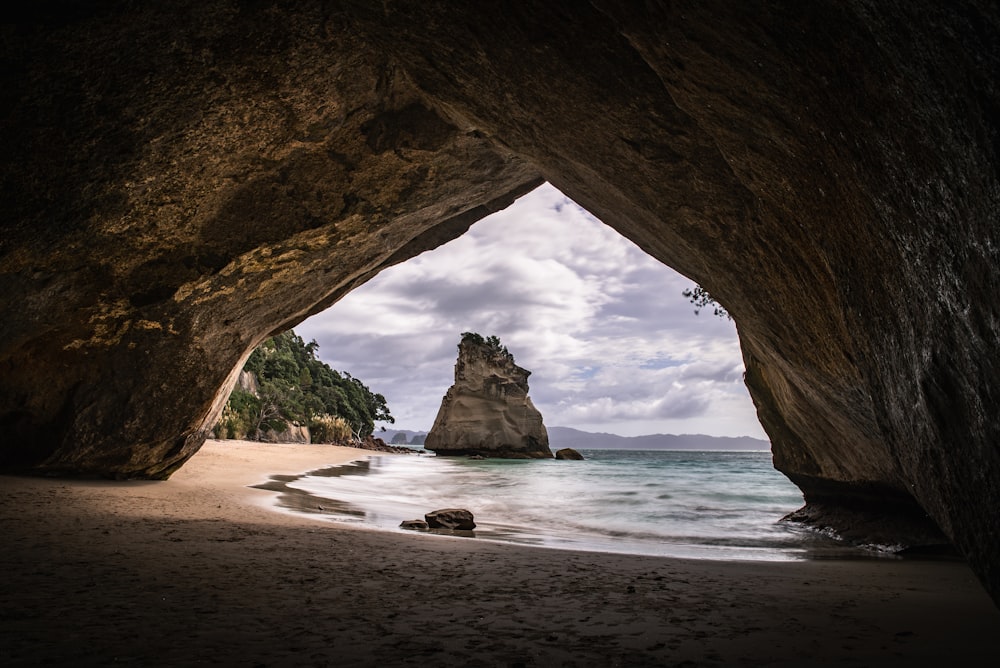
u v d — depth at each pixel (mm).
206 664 2859
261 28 7105
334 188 10000
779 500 18422
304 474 23031
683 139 5621
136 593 4172
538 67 5906
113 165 8000
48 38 6328
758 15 3438
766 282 6172
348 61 7898
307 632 3488
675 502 17641
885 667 3039
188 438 12609
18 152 7301
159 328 10914
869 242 3760
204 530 7391
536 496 18766
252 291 11234
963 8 2113
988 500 2828
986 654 3303
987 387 2668
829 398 7074
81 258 9188
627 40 5051
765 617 4281
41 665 2717
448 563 6223
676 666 3078
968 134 2383
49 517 7316
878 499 9836
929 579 6461
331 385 84750
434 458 56781
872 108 3062
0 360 9969
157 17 6531
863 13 2717
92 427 11156
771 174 4684
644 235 8438
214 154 8641
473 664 3047
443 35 6340
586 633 3721
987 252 2434
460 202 11562
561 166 7695
